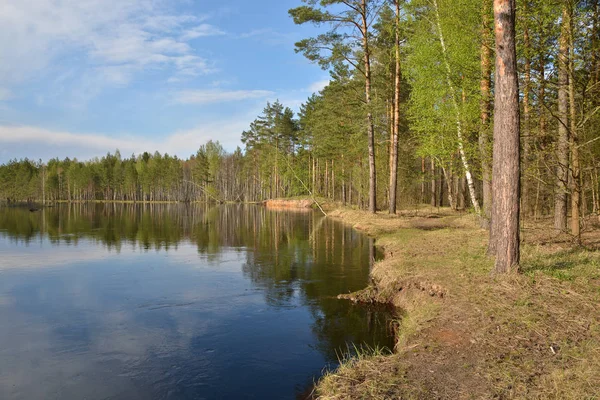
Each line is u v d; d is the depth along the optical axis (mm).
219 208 61750
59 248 17359
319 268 12375
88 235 22516
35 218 37875
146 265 13234
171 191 109625
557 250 9359
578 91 9547
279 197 67562
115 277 11383
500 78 7082
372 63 27375
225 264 13320
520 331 4992
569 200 13008
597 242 10688
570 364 4086
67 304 8680
